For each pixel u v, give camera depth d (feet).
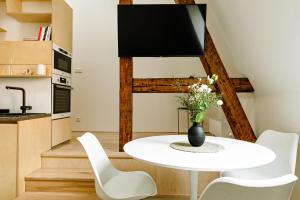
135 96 16.93
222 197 3.24
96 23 16.75
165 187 9.36
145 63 16.90
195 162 4.63
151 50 9.95
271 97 9.19
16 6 10.94
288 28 6.11
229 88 10.25
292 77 7.06
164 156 5.05
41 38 10.39
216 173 9.27
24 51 10.18
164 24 9.88
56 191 8.75
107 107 16.92
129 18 9.85
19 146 8.18
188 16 9.87
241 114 10.18
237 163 4.57
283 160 6.29
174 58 16.83
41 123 9.79
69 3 16.71
